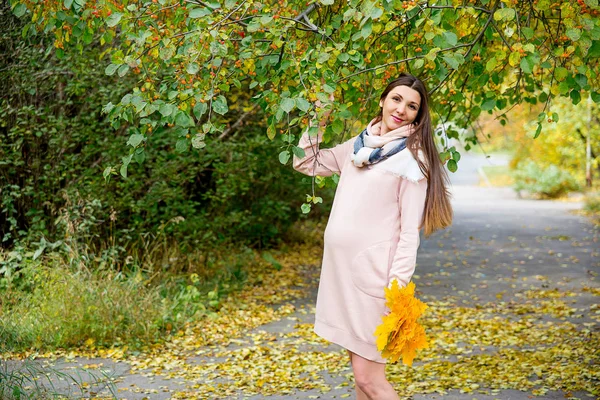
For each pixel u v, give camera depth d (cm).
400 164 324
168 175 779
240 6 335
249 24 333
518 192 2494
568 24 334
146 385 502
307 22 362
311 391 489
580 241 1357
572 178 2434
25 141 760
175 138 764
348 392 486
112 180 753
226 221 938
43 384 488
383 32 376
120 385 501
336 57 345
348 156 350
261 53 360
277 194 1164
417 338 319
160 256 833
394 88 333
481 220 1758
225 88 351
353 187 334
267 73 394
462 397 470
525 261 1128
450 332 665
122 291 650
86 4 382
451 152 377
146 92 349
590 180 2422
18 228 773
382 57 410
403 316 314
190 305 726
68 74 741
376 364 333
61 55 437
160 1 349
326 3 328
